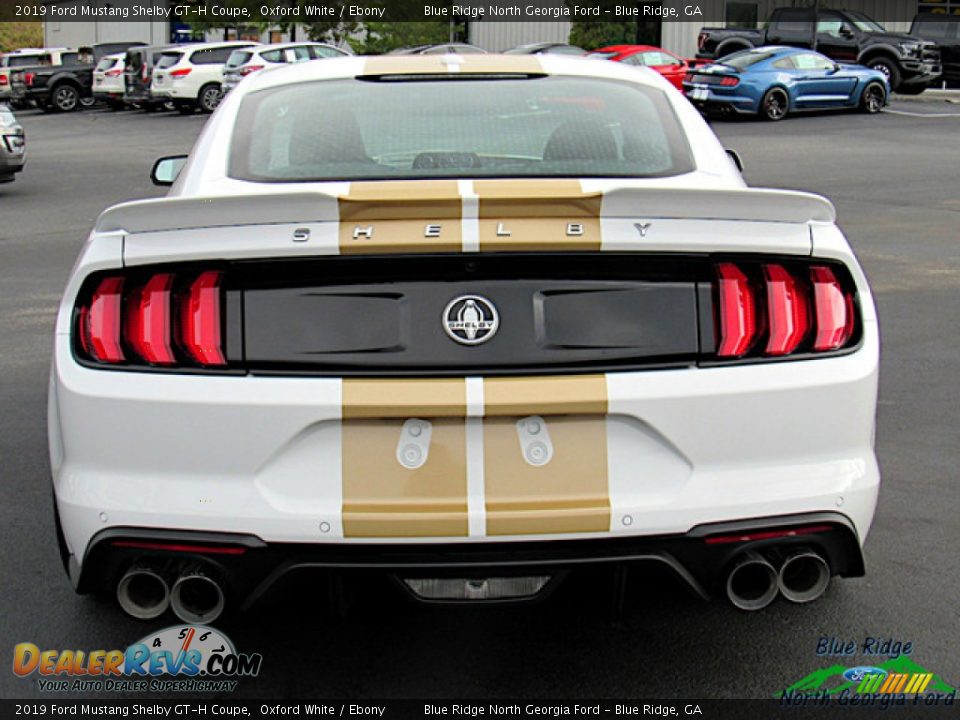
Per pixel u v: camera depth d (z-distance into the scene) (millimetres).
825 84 23484
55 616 3609
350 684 3205
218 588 2863
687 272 2902
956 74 30562
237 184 3373
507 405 2791
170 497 2846
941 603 3684
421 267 2844
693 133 3734
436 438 2830
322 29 35250
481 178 3367
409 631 3510
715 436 2871
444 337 2832
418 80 3926
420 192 2832
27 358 6805
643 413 2832
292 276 2859
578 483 2838
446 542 2812
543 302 2852
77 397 2898
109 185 15742
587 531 2818
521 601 2900
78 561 2984
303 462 2838
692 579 2914
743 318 2906
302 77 4008
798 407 2914
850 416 2965
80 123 29062
